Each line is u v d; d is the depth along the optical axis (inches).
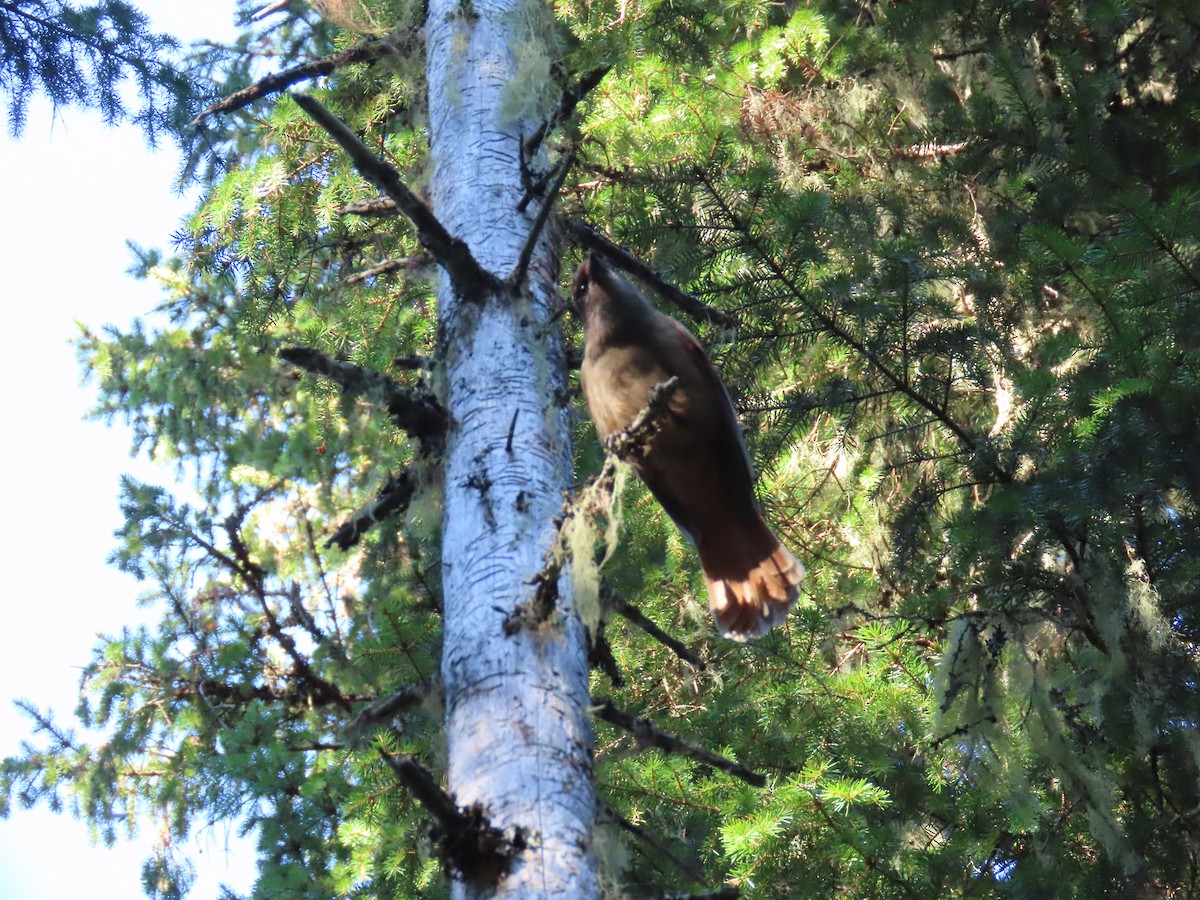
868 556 531.2
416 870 453.4
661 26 511.2
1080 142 462.9
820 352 464.4
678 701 501.0
